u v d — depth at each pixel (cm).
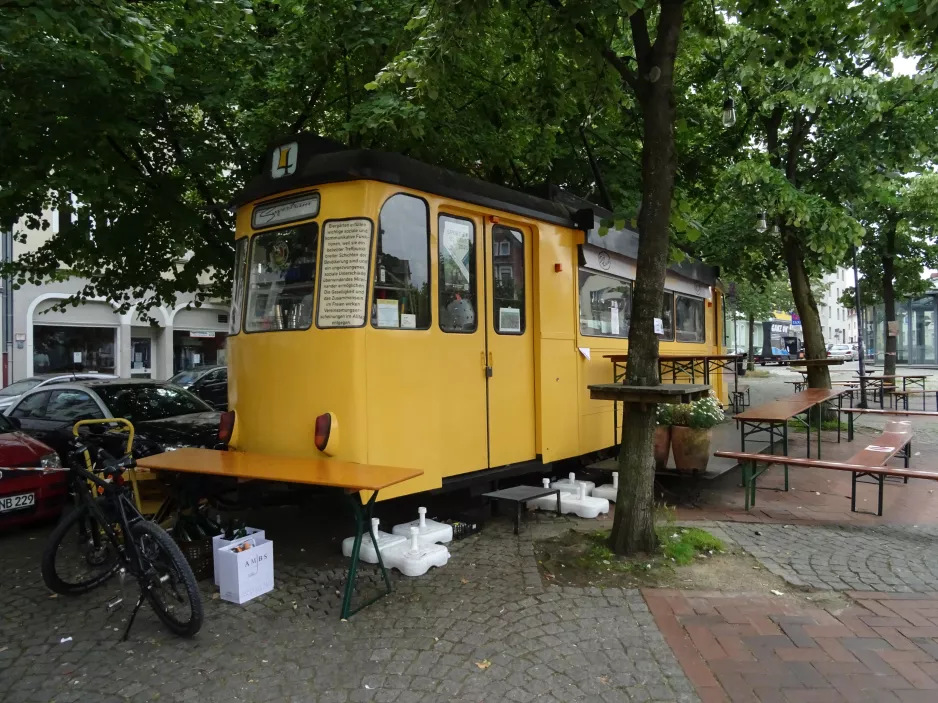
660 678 347
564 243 714
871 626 407
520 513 652
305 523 643
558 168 1018
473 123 808
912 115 1165
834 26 702
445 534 564
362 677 352
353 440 497
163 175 845
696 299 1165
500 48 781
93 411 830
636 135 1017
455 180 584
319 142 543
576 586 471
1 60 624
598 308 786
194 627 391
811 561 521
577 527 618
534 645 384
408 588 472
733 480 839
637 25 541
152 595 411
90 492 467
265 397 544
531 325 670
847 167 1238
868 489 789
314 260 528
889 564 516
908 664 360
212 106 749
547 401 673
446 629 406
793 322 5316
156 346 2550
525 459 652
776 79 1106
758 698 328
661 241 528
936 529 613
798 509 692
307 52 713
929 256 1792
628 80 549
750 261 1398
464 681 346
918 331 3606
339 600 453
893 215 1625
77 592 476
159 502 625
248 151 849
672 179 535
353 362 499
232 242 941
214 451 539
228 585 452
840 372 3316
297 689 343
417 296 546
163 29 707
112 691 344
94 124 686
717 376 1244
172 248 943
